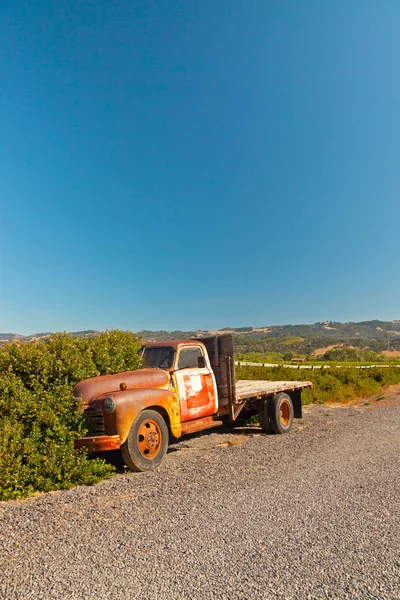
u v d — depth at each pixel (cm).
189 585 331
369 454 748
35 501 532
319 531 427
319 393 1614
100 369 841
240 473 638
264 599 313
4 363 750
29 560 376
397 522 449
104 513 483
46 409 651
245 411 1075
